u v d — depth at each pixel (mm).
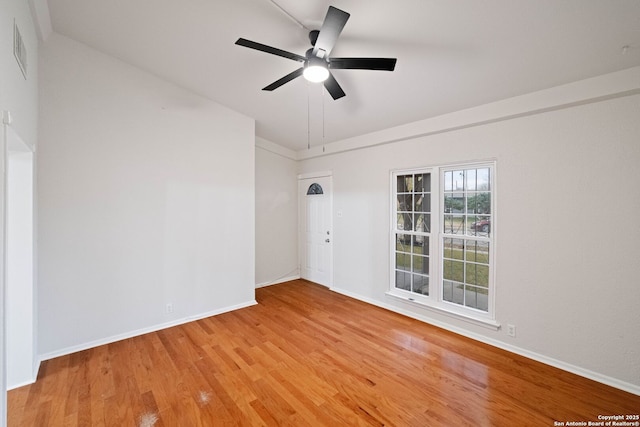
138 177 3062
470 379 2309
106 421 1875
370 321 3465
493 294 2867
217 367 2486
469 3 1736
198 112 3479
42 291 2561
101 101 2836
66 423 1855
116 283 2945
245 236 3938
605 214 2217
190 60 2836
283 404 2039
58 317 2643
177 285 3350
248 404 2037
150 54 2789
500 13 1763
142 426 1837
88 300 2791
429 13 1859
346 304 4055
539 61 2107
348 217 4402
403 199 3715
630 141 2105
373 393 2152
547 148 2480
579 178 2324
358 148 4180
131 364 2523
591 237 2281
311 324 3379
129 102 2994
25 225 2236
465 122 2926
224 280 3744
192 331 3186
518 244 2668
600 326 2252
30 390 2162
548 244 2494
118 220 2945
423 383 2266
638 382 2105
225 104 3664
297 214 5426
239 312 3750
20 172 2225
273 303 4094
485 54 2129
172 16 2252
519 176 2645
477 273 3023
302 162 5285
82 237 2752
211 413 1950
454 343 2910
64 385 2229
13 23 1639
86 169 2762
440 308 3283
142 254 3102
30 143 2158
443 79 2516
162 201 3225
